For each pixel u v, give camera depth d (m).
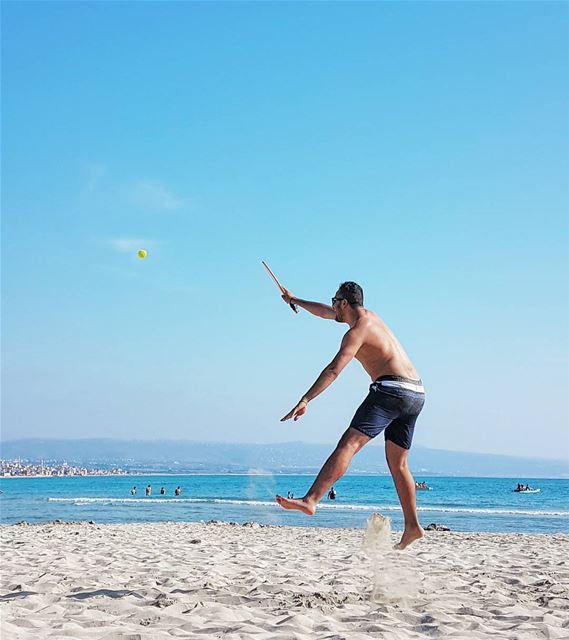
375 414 4.90
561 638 4.21
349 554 9.90
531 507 39.75
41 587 6.02
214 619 4.64
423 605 5.28
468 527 23.64
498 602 5.49
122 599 5.26
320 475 4.76
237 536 14.64
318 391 4.79
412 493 5.34
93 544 11.35
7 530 15.62
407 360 5.12
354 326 5.00
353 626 4.43
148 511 31.27
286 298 5.80
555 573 7.56
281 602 5.32
